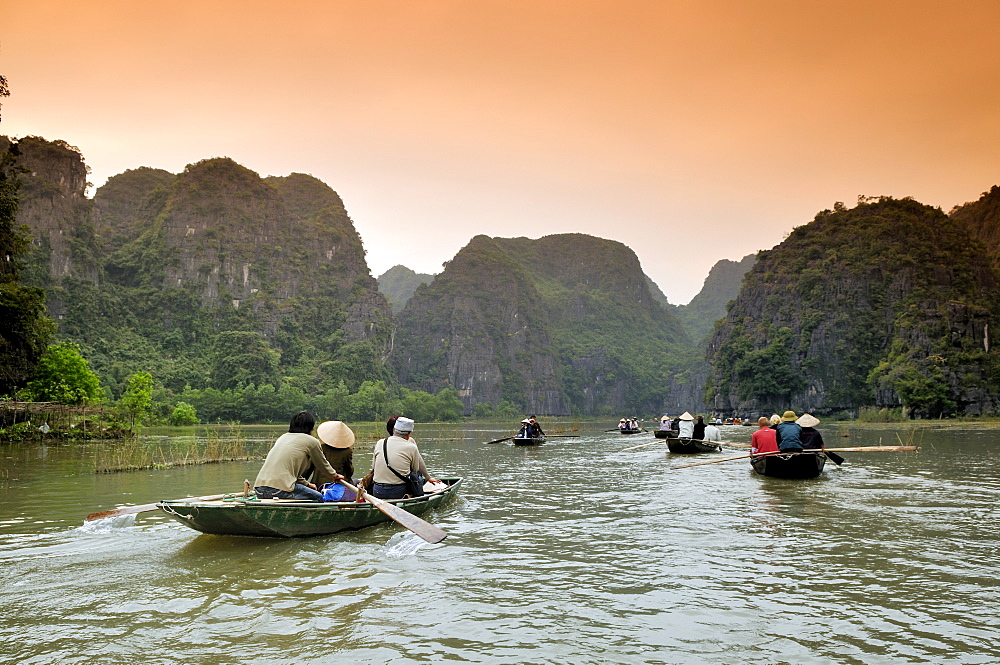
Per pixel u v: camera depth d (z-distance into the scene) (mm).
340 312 199000
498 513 12000
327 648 5184
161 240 180500
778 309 130625
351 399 155750
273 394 142625
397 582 7152
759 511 12000
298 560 8180
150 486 16453
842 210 142625
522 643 5301
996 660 4930
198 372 152000
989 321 107000
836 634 5496
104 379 135375
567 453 30547
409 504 10984
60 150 164875
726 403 131875
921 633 5516
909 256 120562
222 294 177375
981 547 8781
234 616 5973
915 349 99938
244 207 193250
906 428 62844
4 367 39875
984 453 27578
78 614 6023
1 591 6781
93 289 159250
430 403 179750
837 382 115500
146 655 5047
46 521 11086
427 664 4867
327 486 10484
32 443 39156
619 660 4945
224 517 8766
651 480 17734
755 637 5434
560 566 7867
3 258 42219
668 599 6508
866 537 9492
